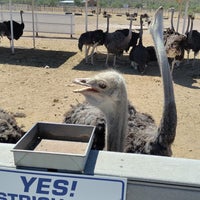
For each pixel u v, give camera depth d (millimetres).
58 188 783
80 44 6793
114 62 6789
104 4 36094
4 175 791
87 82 1621
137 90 5094
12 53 7719
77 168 772
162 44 1759
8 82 5230
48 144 1038
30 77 5602
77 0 28656
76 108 2463
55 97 4527
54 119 3748
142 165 803
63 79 5559
